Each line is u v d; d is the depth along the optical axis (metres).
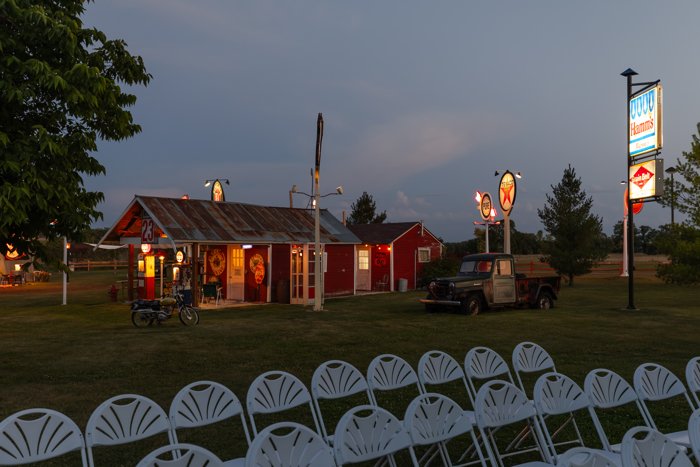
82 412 7.27
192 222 22.48
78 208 7.95
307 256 23.91
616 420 6.80
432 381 5.74
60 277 46.38
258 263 24.86
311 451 3.27
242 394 8.27
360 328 15.55
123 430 3.91
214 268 26.86
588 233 33.16
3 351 12.02
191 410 4.32
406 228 33.41
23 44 7.20
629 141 20.48
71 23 7.54
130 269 25.00
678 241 19.39
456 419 4.15
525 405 4.56
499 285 19.69
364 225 35.34
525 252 73.56
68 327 16.28
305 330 15.19
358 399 7.80
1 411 7.29
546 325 15.95
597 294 27.20
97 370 10.01
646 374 5.23
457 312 19.59
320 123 20.83
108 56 8.45
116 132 8.51
